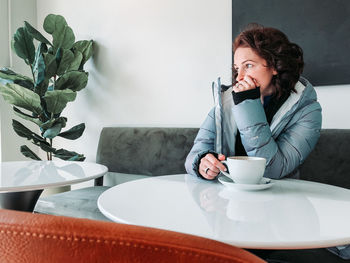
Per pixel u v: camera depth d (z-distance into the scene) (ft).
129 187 2.56
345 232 1.52
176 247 0.71
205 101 6.55
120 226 0.74
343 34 4.89
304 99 3.43
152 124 7.30
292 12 5.27
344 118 5.06
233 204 2.02
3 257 0.76
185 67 6.76
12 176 3.21
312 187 2.61
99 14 8.03
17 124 7.36
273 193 2.37
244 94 2.99
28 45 7.60
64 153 7.58
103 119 8.11
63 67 7.48
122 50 7.68
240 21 5.79
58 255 0.73
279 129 3.42
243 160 2.41
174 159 6.28
